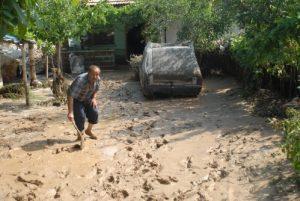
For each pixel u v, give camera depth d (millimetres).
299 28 9672
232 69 17188
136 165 7801
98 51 21781
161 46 14836
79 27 14102
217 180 6977
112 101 13461
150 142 9062
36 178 7293
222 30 16875
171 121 10664
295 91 11406
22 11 4430
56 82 13719
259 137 8844
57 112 12008
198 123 10320
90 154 8398
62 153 8492
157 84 13117
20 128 10391
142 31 21328
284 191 6344
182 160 7938
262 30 11070
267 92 12758
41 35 13391
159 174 7324
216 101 12773
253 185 6652
